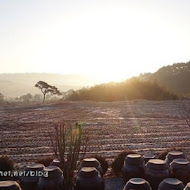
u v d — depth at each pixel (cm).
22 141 1526
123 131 1758
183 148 1334
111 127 1891
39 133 1730
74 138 719
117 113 2625
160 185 674
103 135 1630
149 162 753
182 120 2198
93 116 2438
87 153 1242
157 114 2538
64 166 698
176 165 753
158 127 1908
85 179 677
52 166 709
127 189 662
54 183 663
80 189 675
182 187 659
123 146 1383
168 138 1570
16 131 1802
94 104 3441
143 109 2912
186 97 4328
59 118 2333
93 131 1738
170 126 1945
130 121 2161
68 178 692
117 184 855
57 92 5666
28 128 1900
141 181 677
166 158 850
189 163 759
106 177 916
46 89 5488
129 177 772
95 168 736
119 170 897
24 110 2934
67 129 945
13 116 2481
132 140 1515
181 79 7625
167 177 730
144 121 2162
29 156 1233
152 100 3953
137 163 777
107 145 1398
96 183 679
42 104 3581
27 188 703
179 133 1706
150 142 1474
